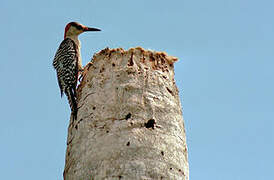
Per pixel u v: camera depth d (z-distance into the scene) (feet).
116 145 37.01
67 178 38.70
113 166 35.88
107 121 38.86
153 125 38.81
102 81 42.04
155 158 36.78
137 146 36.96
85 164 37.09
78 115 41.39
